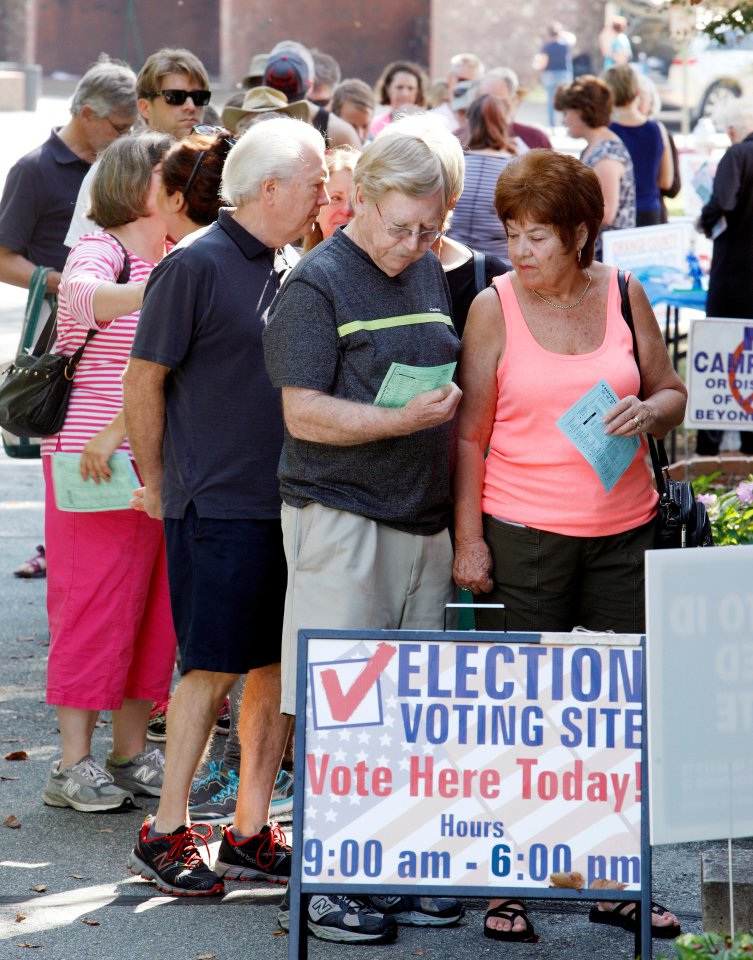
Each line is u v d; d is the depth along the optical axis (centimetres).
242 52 9400
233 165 952
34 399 1104
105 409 1120
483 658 776
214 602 948
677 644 748
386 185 832
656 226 2112
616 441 882
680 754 750
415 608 911
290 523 898
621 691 773
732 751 755
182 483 959
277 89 1805
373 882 778
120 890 998
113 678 1131
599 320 896
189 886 984
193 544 955
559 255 865
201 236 957
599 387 878
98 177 1127
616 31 5994
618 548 902
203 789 1152
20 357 1131
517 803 777
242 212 957
